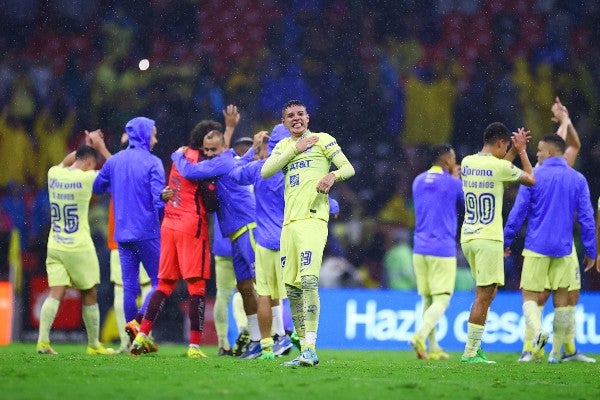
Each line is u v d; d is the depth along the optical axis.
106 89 71.94
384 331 49.44
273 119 71.81
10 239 61.25
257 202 32.25
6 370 22.89
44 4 73.56
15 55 72.62
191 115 70.75
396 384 21.61
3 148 69.00
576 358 36.88
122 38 73.81
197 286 31.81
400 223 68.00
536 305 34.41
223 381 21.27
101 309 53.91
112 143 70.69
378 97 73.19
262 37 74.25
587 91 75.56
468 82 74.88
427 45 75.56
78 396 17.86
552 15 77.38
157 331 54.31
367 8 75.38
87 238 34.91
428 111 73.31
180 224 31.25
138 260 33.69
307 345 25.98
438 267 38.19
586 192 34.44
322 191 24.98
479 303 31.95
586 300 48.41
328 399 18.25
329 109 72.75
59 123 71.00
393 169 70.81
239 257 32.94
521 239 62.44
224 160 31.19
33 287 53.34
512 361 35.88
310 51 74.06
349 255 64.69
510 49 76.12
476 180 31.42
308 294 25.62
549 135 34.75
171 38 74.12
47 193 65.44
